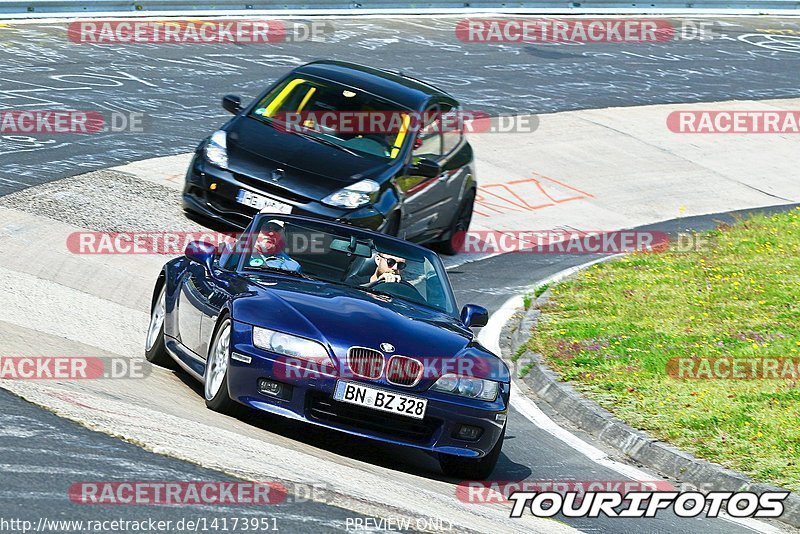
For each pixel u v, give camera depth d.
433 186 49.31
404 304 29.14
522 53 99.50
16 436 21.02
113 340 32.78
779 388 36.25
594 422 33.72
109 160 54.66
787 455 30.56
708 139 84.94
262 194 43.44
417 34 99.56
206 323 27.78
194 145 60.09
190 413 25.55
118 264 41.06
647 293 49.03
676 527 25.41
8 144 54.19
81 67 72.12
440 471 27.67
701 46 113.94
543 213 64.56
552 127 80.25
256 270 29.55
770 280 51.66
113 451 21.06
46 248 40.78
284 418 27.83
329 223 31.83
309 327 25.70
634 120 85.94
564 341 41.34
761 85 102.38
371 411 25.25
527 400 36.38
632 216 67.44
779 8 134.88
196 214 48.59
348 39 93.06
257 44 86.12
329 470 23.34
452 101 53.12
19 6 81.62
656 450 31.25
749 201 74.81
